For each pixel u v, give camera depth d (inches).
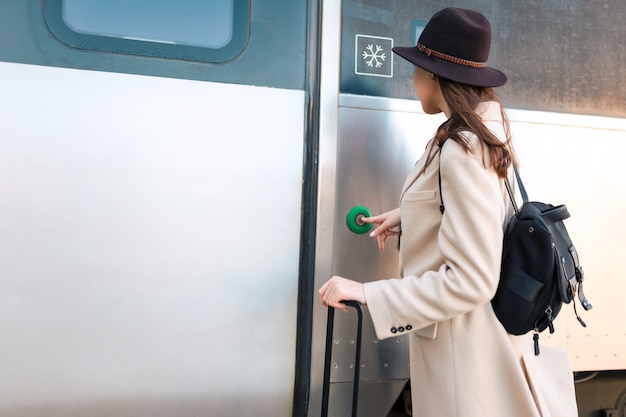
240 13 61.7
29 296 55.6
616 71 73.4
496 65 69.0
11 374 55.3
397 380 65.6
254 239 60.9
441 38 49.2
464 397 47.3
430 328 49.2
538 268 46.1
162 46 59.6
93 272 56.9
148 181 58.2
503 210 47.8
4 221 55.0
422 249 50.3
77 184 56.6
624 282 71.9
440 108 52.4
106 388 57.3
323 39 63.2
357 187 63.9
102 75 57.7
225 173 60.3
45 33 56.8
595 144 71.9
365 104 64.4
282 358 61.9
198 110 59.8
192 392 59.4
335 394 63.1
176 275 58.7
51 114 56.3
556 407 51.3
